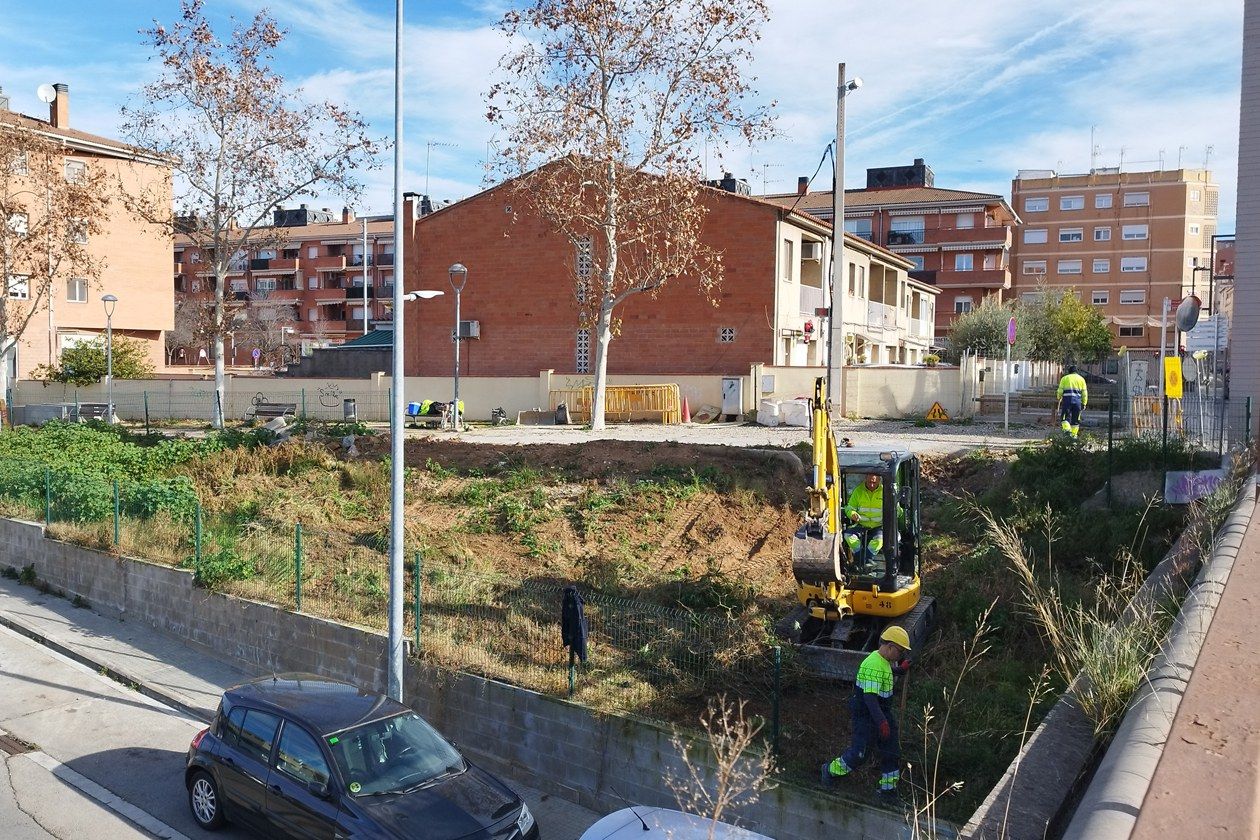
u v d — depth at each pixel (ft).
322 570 49.01
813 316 122.11
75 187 101.35
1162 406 57.16
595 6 83.87
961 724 28.84
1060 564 43.68
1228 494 37.37
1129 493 49.49
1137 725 13.71
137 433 100.48
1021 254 232.73
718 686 33.58
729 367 112.78
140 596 51.93
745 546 53.83
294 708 29.91
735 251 112.06
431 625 40.24
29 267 104.68
